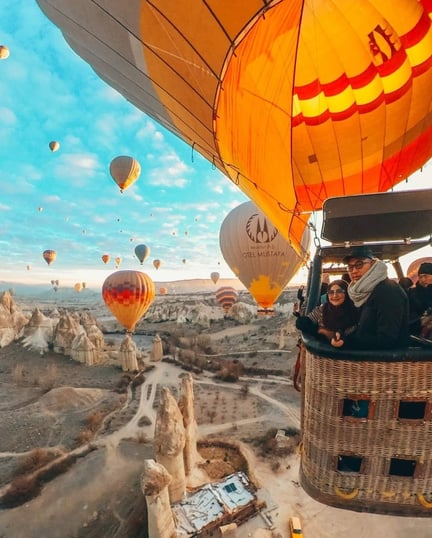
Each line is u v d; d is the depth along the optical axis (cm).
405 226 378
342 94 793
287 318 9038
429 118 802
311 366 285
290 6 477
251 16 451
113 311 4381
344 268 520
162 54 555
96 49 698
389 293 254
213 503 1983
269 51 529
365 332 260
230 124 596
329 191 908
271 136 617
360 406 279
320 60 753
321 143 844
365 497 276
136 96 789
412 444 260
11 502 2102
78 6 598
